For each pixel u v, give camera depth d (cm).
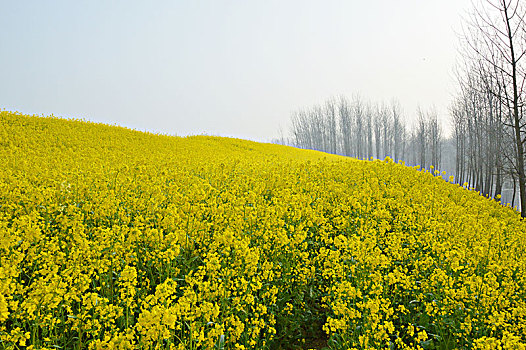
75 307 516
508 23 1324
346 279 623
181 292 561
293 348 544
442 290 581
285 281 613
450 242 805
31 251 532
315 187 1216
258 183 1213
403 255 729
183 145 2811
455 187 1778
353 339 486
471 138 3052
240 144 3672
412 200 1270
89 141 2134
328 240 766
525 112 1400
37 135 1975
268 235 691
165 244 625
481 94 2417
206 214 857
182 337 442
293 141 9831
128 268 471
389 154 8119
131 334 377
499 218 1394
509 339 429
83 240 554
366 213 992
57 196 906
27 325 463
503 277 721
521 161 1402
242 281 511
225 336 459
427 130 5153
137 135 2783
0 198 851
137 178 1159
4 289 394
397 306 611
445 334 541
